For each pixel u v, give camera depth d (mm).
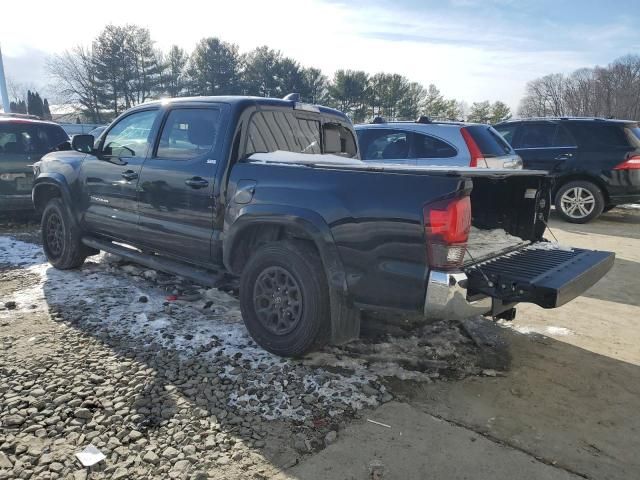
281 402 3012
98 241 5246
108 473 2381
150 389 3088
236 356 3543
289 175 3479
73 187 5297
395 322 4242
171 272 4406
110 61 53281
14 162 7465
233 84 56312
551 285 2805
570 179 9125
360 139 7602
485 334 4145
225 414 2867
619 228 8727
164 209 4328
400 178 2969
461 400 3121
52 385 3082
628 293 5316
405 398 3119
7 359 3402
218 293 4820
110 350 3582
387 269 2982
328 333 3455
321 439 2689
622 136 8664
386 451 2598
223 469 2434
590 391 3271
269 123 4180
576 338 4121
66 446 2553
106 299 4598
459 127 6852
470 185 2797
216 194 3883
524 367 3584
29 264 5789
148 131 4605
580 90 70688
